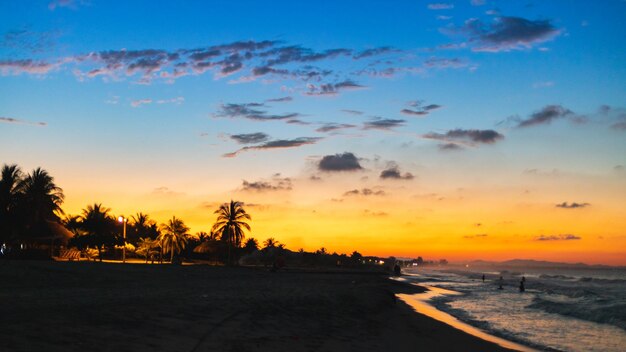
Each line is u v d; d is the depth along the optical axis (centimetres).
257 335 1307
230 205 9431
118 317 1274
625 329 2628
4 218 5688
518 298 4934
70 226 7638
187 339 1127
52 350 856
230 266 8106
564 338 2239
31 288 2075
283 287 3241
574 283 10612
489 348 1741
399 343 1566
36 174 6431
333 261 13012
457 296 4912
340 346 1342
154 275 3647
